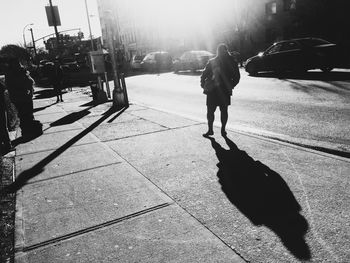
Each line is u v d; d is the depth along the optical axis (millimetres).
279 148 5527
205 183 4359
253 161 5031
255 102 10484
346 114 7875
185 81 19312
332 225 3176
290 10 35406
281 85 13688
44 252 3072
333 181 4117
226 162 5070
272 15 37406
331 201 3629
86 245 3131
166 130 7352
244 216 3455
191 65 25062
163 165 5145
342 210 3430
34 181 4902
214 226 3299
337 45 15695
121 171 5023
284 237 3037
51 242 3227
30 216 3797
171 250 2951
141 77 25438
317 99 9961
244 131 7188
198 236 3139
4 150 6656
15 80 7844
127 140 6781
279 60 17641
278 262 2699
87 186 4547
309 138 6312
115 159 5625
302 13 34250
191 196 4008
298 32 35188
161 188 4301
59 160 5832
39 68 32500
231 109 9750
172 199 3961
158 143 6371
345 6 30766
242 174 4570
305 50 16562
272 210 3545
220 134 6707
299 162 4836
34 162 5820
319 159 4887
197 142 6242
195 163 5125
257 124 7738
